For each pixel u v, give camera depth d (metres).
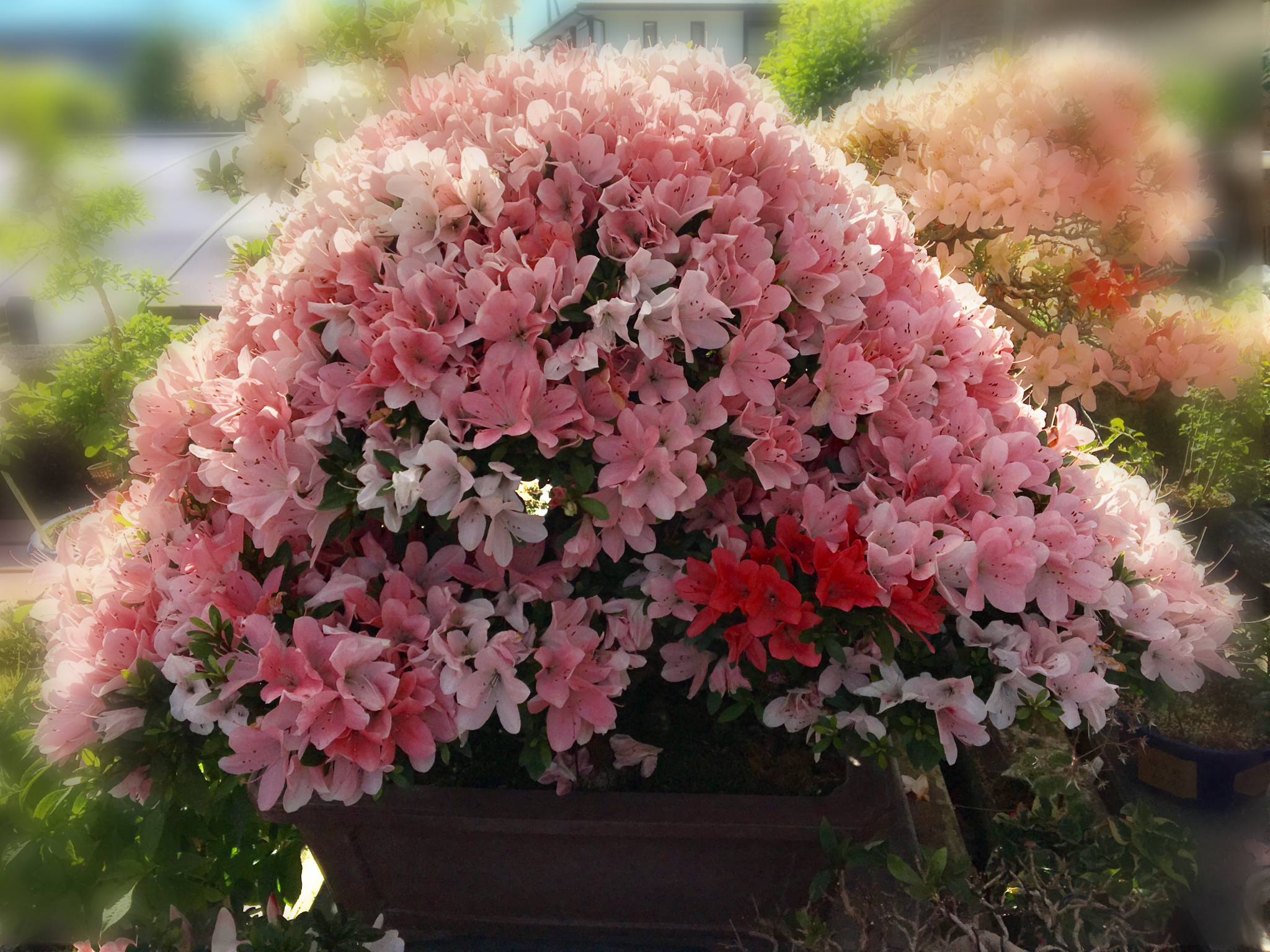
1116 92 1.42
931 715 0.79
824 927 0.87
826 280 0.82
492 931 0.97
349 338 0.79
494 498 0.74
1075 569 0.79
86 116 1.84
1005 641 0.79
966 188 1.37
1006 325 1.57
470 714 0.76
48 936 0.96
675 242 0.79
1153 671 0.81
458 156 0.84
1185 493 1.56
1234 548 1.53
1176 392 1.46
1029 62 1.53
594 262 0.76
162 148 3.30
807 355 0.86
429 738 0.74
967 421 0.85
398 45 1.34
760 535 0.80
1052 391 1.64
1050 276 1.58
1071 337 1.46
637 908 0.94
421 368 0.76
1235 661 1.16
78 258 1.88
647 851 0.89
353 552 0.85
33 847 0.89
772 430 0.79
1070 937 0.91
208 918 0.98
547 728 0.79
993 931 0.94
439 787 0.88
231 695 0.77
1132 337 1.48
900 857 0.99
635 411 0.77
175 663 0.77
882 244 0.92
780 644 0.76
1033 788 1.01
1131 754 1.17
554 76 0.91
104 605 0.84
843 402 0.82
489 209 0.79
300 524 0.80
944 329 0.89
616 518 0.79
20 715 0.99
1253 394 1.52
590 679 0.80
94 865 0.90
